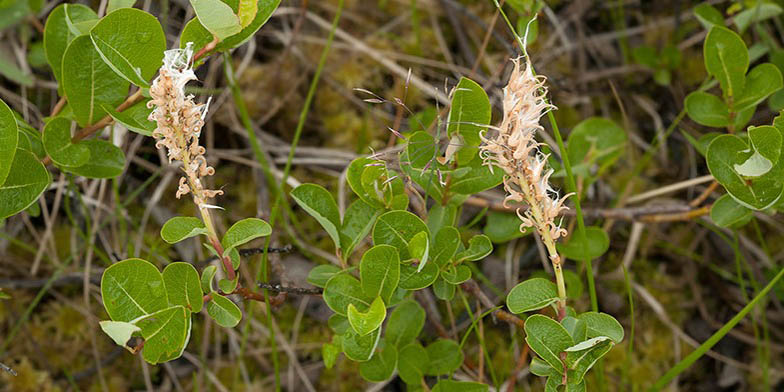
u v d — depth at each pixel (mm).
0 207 1674
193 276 1538
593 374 2793
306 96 3039
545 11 3170
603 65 3221
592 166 2686
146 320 1507
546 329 1533
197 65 1688
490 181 1810
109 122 1791
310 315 2789
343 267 1839
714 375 2904
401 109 2928
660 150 3123
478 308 2432
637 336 2910
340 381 2736
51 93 2812
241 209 2867
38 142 1912
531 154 2395
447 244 1758
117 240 2725
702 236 2994
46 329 2664
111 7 1745
